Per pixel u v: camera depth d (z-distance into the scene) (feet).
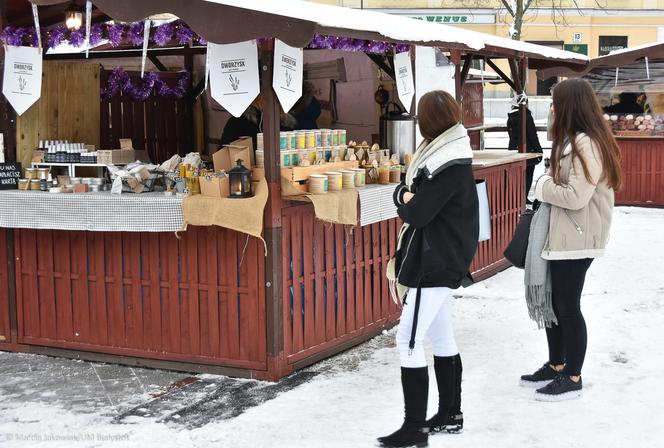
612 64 38.04
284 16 14.06
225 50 15.88
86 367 17.53
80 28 17.57
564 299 14.83
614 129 41.19
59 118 19.52
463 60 29.66
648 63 39.11
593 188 14.19
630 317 21.01
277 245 16.14
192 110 24.63
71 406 15.19
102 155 17.88
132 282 17.29
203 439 13.48
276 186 15.98
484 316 21.43
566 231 14.46
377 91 22.31
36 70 17.51
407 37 18.72
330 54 22.67
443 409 13.52
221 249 16.47
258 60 15.85
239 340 16.57
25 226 17.31
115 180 16.92
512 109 36.40
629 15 98.94
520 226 15.29
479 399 15.21
